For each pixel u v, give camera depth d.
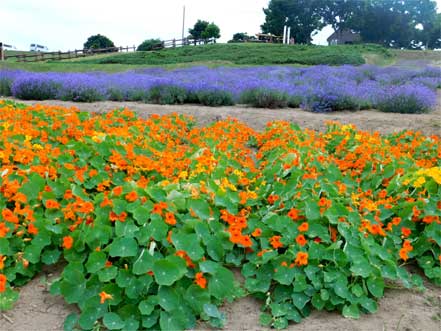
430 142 6.66
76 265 3.16
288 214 3.70
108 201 3.49
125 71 23.59
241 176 5.09
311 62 29.67
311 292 3.20
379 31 67.50
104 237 3.32
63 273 3.11
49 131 6.07
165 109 11.02
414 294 3.49
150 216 3.40
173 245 3.30
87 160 5.04
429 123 9.62
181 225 3.59
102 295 2.85
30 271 3.41
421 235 3.88
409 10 65.50
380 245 3.77
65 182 4.23
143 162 4.97
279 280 3.21
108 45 68.69
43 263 3.60
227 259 3.58
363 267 3.25
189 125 8.98
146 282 2.96
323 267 3.30
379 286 3.28
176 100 12.49
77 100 12.34
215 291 3.12
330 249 3.33
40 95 12.89
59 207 3.83
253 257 3.58
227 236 3.59
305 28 69.31
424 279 3.72
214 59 32.41
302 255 3.21
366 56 34.47
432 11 66.19
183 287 3.11
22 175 4.12
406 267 3.85
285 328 3.03
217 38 61.50
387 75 19.28
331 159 5.79
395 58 38.34
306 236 3.54
